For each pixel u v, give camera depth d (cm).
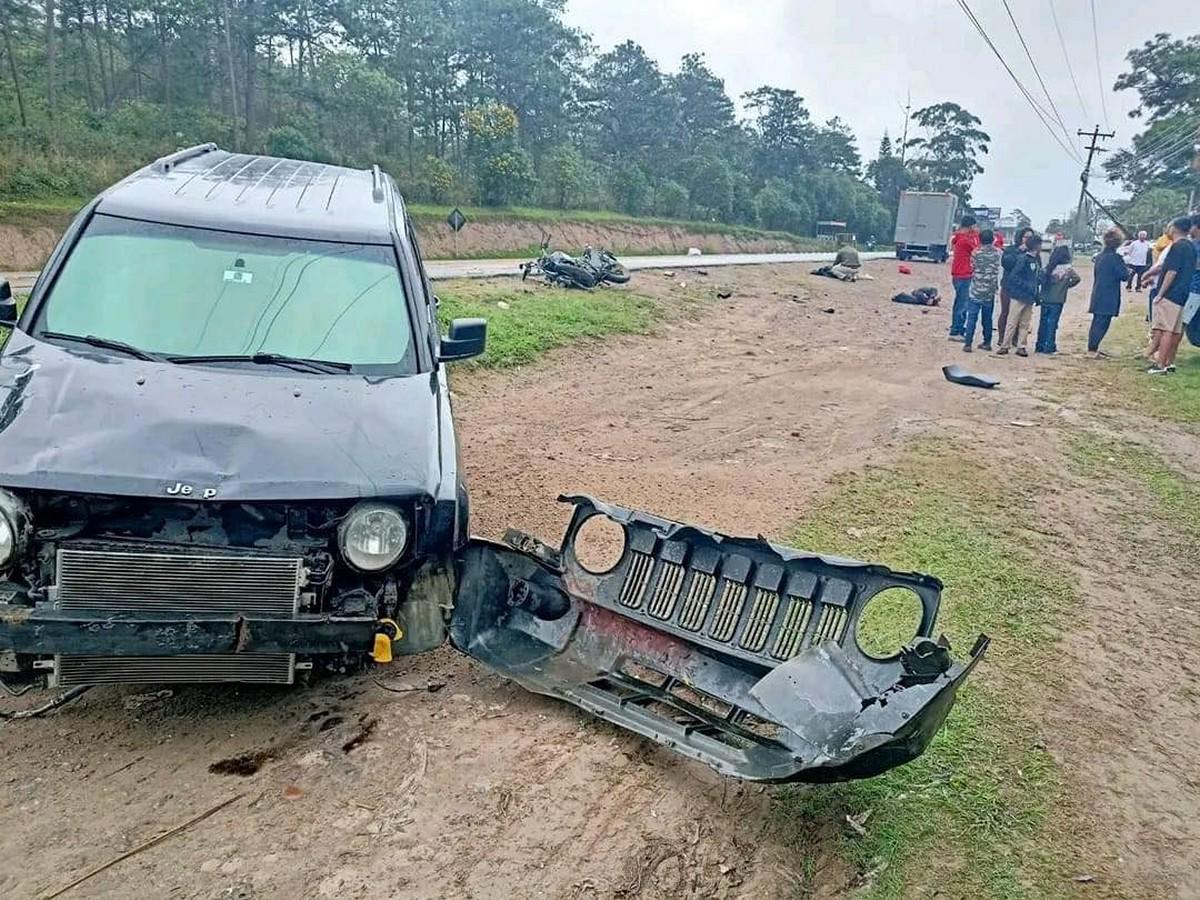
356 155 3988
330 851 300
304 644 328
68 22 3762
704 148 6694
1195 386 1184
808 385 1194
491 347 1143
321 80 4103
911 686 311
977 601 530
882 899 300
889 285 3061
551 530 600
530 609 421
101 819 306
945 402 1097
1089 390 1169
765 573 379
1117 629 515
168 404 357
